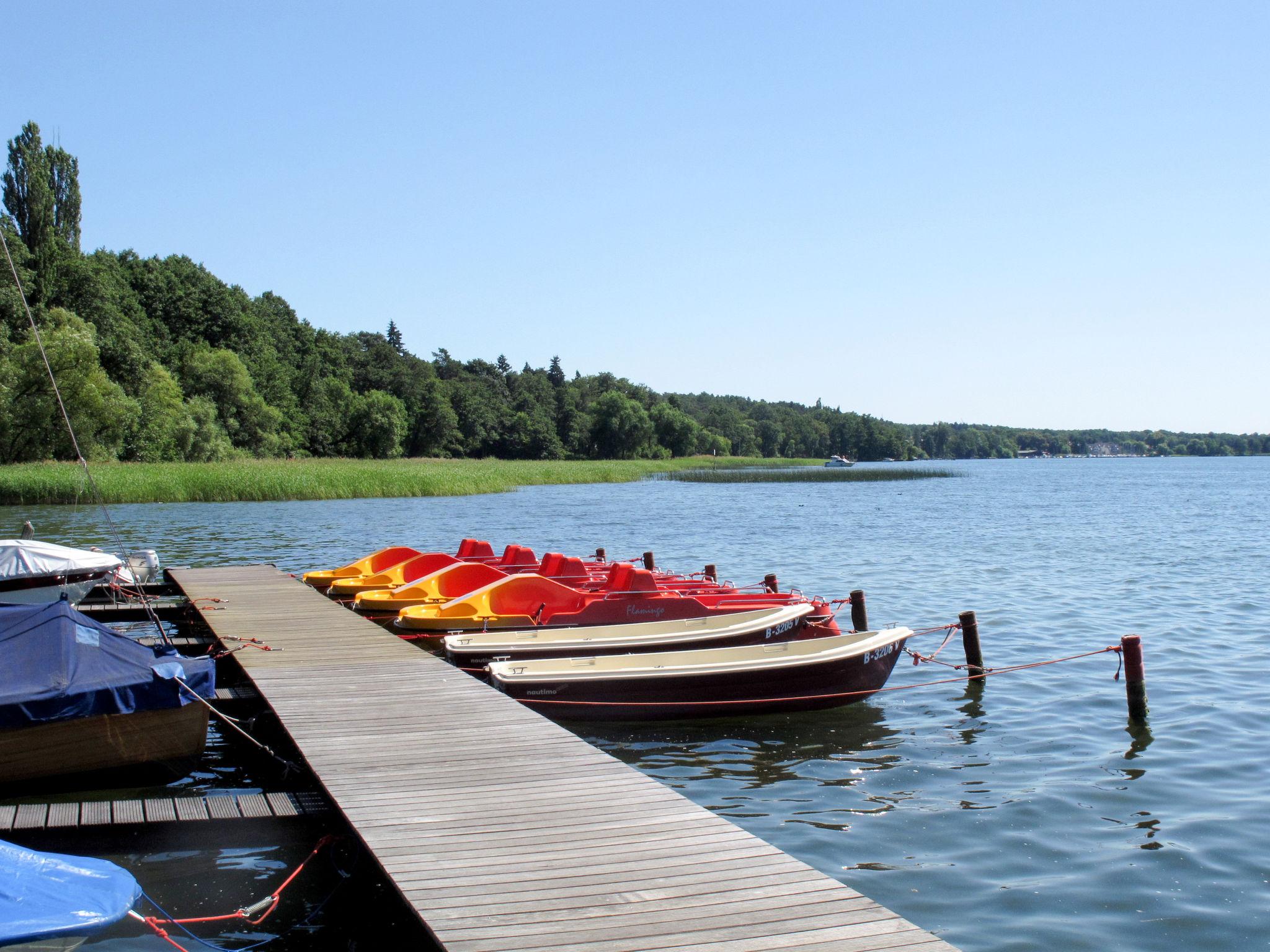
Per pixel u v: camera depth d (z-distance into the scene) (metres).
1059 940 5.58
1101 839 7.01
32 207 76.31
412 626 12.02
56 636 7.76
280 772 8.76
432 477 48.47
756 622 11.91
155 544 25.62
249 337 98.06
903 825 7.32
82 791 7.79
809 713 10.42
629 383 165.75
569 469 72.56
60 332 53.94
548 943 4.38
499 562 16.25
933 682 11.62
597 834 5.64
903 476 78.50
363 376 124.25
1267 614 16.09
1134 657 9.97
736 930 4.51
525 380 156.88
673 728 9.88
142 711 7.80
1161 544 27.02
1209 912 5.91
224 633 11.87
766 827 7.29
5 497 38.41
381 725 7.92
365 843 5.52
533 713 8.30
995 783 8.22
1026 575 20.89
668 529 31.39
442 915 4.64
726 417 161.38
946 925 5.76
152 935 5.74
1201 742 9.24
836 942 4.40
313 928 5.87
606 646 11.15
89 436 55.50
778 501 46.88
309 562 22.33
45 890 4.35
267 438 83.56
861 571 21.47
